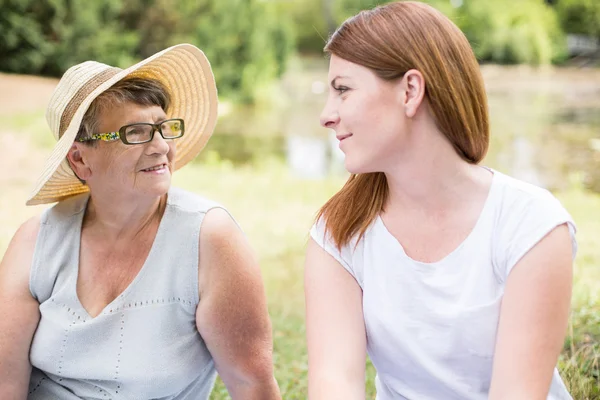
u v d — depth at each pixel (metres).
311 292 2.00
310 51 29.36
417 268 1.86
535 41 24.19
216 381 3.16
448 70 1.77
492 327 1.81
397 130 1.79
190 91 2.33
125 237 2.16
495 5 24.55
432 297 1.85
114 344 2.13
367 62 1.78
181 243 2.13
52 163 2.09
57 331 2.14
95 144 2.06
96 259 2.18
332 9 27.05
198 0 17.12
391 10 1.82
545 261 1.75
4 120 11.11
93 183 2.11
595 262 4.71
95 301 2.16
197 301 2.15
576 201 7.23
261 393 2.25
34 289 2.19
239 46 17.42
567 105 15.38
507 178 1.87
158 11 16.75
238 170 9.52
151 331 2.13
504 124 12.98
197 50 2.21
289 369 3.29
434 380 1.87
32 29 15.43
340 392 1.87
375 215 1.94
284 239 5.86
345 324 1.96
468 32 23.77
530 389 1.73
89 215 2.22
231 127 13.84
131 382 2.13
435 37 1.77
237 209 7.04
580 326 3.38
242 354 2.20
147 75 2.23
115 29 16.30
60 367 2.16
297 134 13.00
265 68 17.81
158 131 2.07
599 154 10.38
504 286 1.80
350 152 1.83
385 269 1.90
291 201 7.49
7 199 7.16
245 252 2.17
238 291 2.14
